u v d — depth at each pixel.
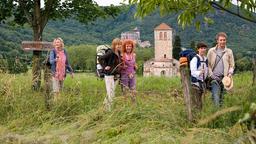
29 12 17.78
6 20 18.73
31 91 10.78
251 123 3.93
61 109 10.07
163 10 6.09
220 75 9.51
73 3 18.30
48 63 11.17
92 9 18.53
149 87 15.98
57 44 11.17
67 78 15.00
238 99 7.84
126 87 9.74
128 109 8.45
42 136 7.96
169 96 9.36
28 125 9.16
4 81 10.47
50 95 10.38
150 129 7.31
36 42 11.21
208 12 6.13
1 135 8.16
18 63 11.45
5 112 9.89
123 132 7.60
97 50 10.52
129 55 10.50
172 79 19.08
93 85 14.15
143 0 6.06
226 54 9.63
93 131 7.81
